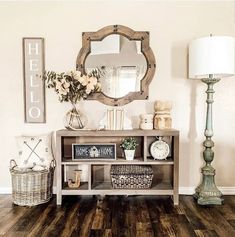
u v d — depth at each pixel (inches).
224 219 102.4
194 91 130.7
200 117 131.3
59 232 92.3
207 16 129.0
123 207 114.9
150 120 122.0
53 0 129.5
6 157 133.6
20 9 129.9
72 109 124.0
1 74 131.4
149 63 129.9
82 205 117.3
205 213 108.2
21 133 133.1
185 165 132.5
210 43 107.0
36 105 132.0
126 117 123.6
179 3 129.0
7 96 132.1
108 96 131.4
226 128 131.3
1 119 132.7
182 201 122.3
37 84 131.3
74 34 130.3
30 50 130.3
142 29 130.0
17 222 100.3
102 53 130.7
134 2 129.3
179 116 131.4
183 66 130.3
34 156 122.7
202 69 108.8
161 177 132.3
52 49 130.4
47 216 105.6
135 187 119.5
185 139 132.0
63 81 116.8
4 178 134.4
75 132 116.2
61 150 118.8
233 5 128.3
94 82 119.0
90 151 119.5
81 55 130.0
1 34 130.3
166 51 130.1
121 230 93.6
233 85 130.2
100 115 131.7
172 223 99.0
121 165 125.9
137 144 124.3
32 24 130.3
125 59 130.5
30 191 116.1
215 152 132.0
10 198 126.8
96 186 122.9
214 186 120.2
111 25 129.6
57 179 117.4
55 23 130.0
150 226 96.6
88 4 129.5
